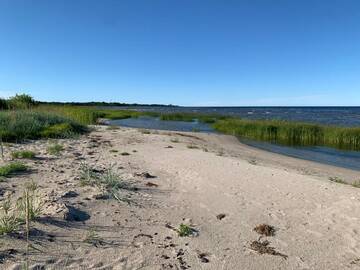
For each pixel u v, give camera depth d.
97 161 10.53
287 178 9.39
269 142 23.42
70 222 5.59
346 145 22.62
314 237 5.73
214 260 4.88
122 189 7.50
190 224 5.99
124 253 4.88
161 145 15.64
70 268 4.39
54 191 6.87
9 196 6.50
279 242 5.52
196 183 8.48
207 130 30.83
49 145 13.16
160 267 4.61
